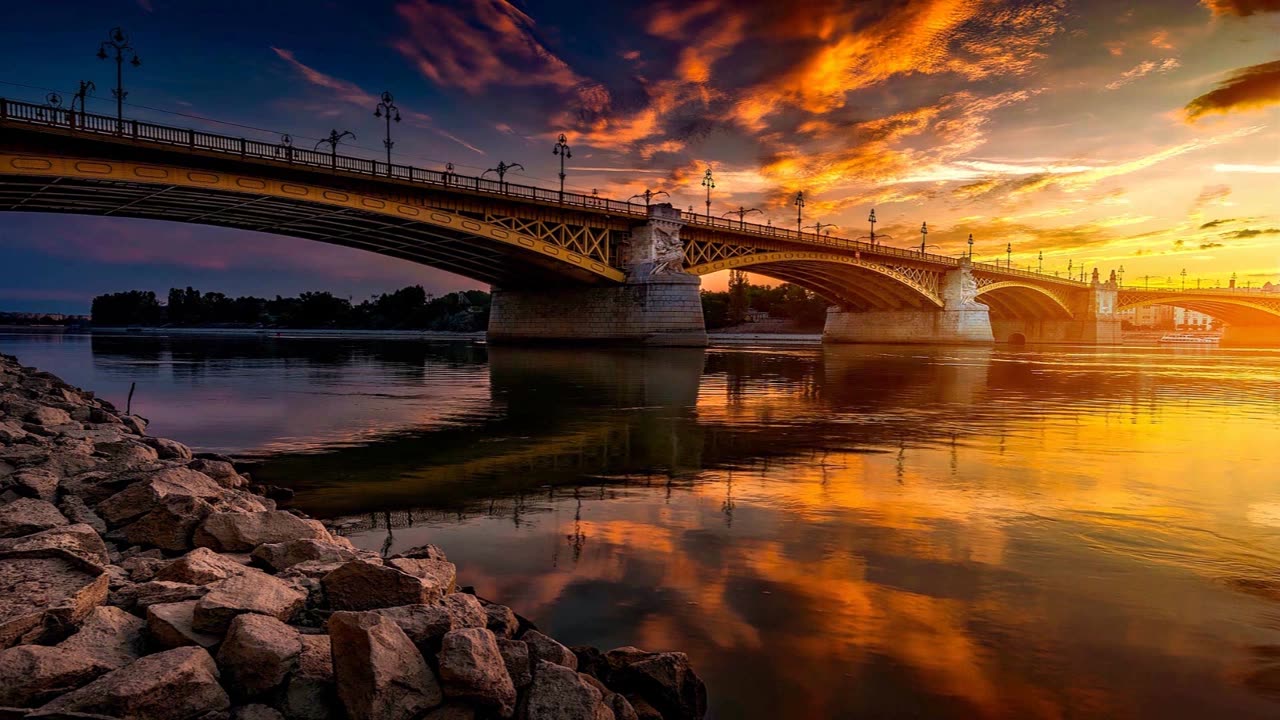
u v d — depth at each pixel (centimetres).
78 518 718
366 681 417
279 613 500
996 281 13362
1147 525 970
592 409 2336
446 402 2528
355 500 1108
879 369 4691
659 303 7838
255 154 5175
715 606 686
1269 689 537
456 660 439
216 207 5750
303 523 733
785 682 547
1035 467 1379
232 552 675
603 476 1295
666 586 737
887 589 731
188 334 15850
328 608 534
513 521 986
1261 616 667
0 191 4962
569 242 7538
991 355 7444
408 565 605
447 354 6356
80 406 1716
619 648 556
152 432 1812
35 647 421
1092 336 15112
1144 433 1838
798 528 952
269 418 2091
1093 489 1186
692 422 2034
